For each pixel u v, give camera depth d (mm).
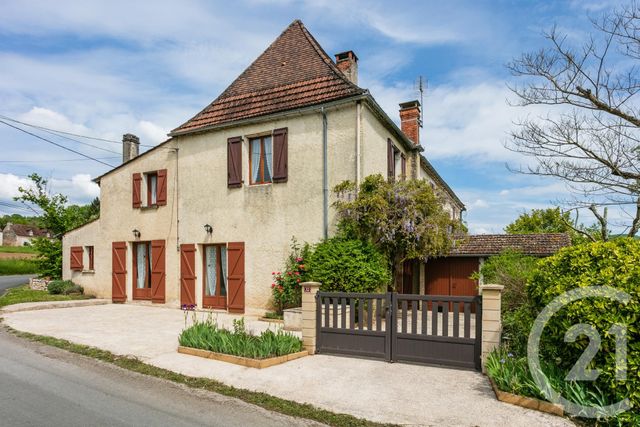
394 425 4395
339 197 10719
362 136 10953
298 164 11648
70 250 17109
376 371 6320
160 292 13867
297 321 9516
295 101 11992
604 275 4594
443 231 10742
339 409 4816
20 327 9656
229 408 4840
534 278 5602
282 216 11766
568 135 7500
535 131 7734
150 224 14453
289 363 6754
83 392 5305
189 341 7402
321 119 11414
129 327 9867
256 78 13969
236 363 6629
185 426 4289
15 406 4754
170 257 13828
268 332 7645
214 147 13211
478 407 4848
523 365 5398
